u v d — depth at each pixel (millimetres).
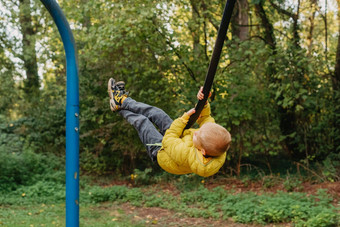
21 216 6715
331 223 5719
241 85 8844
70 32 3609
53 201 8289
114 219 6754
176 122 2658
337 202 6887
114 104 3020
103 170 10922
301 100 9008
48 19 11836
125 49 8547
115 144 10328
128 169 11133
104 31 7965
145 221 6672
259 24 9945
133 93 9586
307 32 9852
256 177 9203
